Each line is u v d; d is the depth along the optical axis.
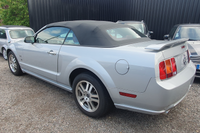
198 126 2.25
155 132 2.13
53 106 2.79
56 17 9.94
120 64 1.97
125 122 2.35
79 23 2.80
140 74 1.83
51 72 3.01
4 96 3.14
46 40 3.17
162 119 2.43
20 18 12.49
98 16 10.09
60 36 2.90
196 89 3.50
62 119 2.41
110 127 2.23
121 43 2.37
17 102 2.91
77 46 2.54
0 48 6.44
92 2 9.94
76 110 2.68
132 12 9.34
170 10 8.34
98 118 2.44
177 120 2.39
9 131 2.12
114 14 9.77
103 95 2.20
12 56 4.29
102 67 2.13
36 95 3.21
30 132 2.11
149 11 8.88
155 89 1.78
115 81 2.03
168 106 1.89
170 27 8.55
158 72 1.78
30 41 3.36
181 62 2.24
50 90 3.47
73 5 9.96
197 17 7.84
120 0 9.42
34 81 3.99
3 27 6.44
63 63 2.68
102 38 2.39
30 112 2.58
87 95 2.44
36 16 9.69
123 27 3.01
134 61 1.89
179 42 2.14
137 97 1.92
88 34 2.53
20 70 4.23
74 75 2.72
